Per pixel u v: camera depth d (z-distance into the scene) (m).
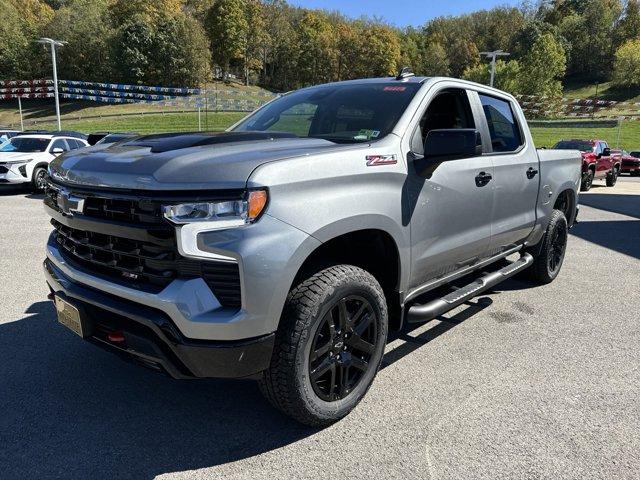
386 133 3.04
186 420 2.84
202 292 2.23
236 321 2.22
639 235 8.95
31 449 2.56
